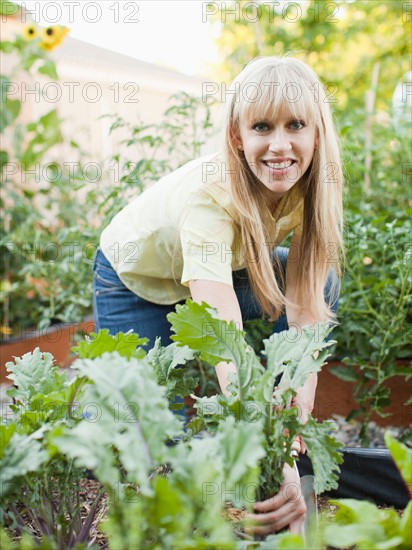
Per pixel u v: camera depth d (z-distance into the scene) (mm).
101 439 734
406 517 743
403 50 5801
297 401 1240
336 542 707
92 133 3920
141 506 727
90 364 804
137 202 1685
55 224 3701
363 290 2287
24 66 3201
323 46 5820
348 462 1360
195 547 680
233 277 1639
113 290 1735
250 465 729
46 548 721
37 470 908
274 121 1191
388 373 2113
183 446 771
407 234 2145
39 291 3197
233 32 5574
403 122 3188
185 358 1107
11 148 3754
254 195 1328
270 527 927
